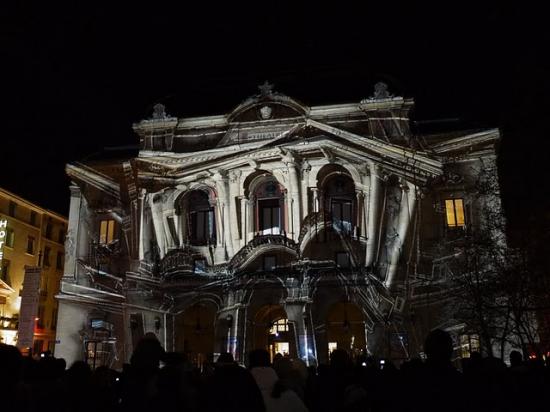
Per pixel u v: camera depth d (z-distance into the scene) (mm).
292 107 41906
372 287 37375
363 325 40219
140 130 44594
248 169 41844
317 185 40438
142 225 42531
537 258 27891
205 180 42656
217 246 41188
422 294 36875
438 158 39062
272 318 42375
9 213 54062
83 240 44344
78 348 41906
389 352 34719
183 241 42094
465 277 31516
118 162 45281
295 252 39188
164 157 43250
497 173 37281
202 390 6613
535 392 8125
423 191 38906
